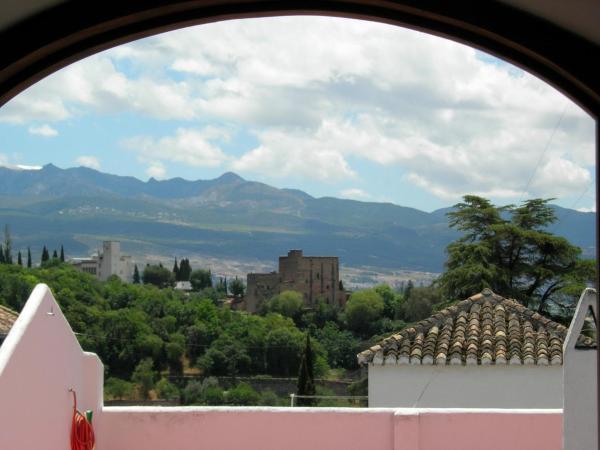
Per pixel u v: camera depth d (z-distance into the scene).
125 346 43.94
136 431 10.34
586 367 9.02
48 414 8.51
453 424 10.38
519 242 36.41
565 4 3.42
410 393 13.62
